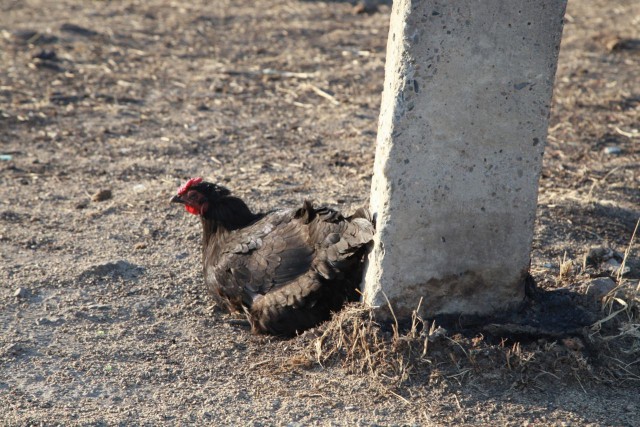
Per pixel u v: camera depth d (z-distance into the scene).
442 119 10.44
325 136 21.58
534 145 10.70
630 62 28.05
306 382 10.98
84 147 20.62
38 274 14.02
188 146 20.70
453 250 11.02
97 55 28.05
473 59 10.25
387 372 10.92
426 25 10.11
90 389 10.88
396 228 10.81
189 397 10.72
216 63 27.75
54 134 21.39
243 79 26.19
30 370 11.27
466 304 11.38
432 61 10.22
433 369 10.84
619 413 10.35
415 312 11.09
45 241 15.40
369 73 26.89
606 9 35.03
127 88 25.11
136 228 16.06
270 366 11.42
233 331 12.53
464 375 10.79
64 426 10.02
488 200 10.84
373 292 11.21
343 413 10.33
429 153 10.57
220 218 13.07
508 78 10.38
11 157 19.89
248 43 30.17
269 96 24.73
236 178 18.61
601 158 20.02
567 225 15.96
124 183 18.50
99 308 13.01
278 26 32.47
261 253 12.16
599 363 11.09
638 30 31.33
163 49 29.19
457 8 10.06
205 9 34.88
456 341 10.90
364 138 21.38
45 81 25.33
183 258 14.87
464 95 10.37
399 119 10.44
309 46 29.94
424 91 10.32
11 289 13.47
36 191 17.95
